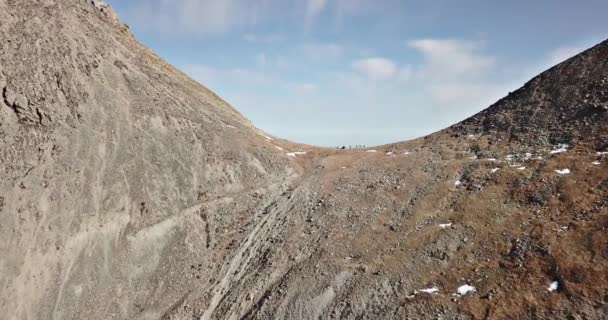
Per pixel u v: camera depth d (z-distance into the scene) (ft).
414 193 148.56
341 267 123.85
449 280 109.09
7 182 144.66
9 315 127.54
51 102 164.55
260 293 128.67
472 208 129.49
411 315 103.09
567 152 136.77
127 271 146.61
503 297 98.58
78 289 138.00
